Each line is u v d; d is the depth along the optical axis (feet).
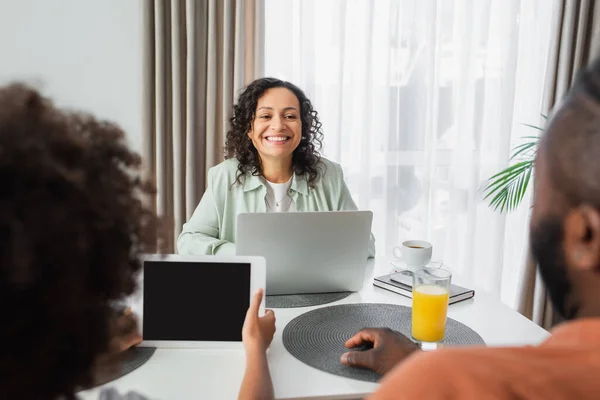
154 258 3.60
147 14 7.55
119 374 3.18
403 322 4.08
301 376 3.22
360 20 8.38
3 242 1.09
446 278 3.71
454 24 8.61
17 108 1.26
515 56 8.62
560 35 8.30
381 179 8.96
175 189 7.93
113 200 1.35
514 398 1.06
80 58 7.95
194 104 7.77
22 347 1.16
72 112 1.53
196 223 6.27
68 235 1.17
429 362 1.16
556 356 1.15
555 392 1.05
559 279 1.25
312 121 6.68
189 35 7.59
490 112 8.96
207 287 3.62
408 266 5.25
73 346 1.28
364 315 4.20
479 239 9.34
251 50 7.96
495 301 4.58
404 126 8.84
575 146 1.16
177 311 3.61
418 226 9.16
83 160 1.30
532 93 9.00
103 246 1.29
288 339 3.73
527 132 9.10
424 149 8.85
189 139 7.82
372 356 3.26
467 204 9.09
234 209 6.37
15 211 1.10
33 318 1.16
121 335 1.60
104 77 8.04
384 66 8.57
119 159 1.52
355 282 4.72
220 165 6.56
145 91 7.73
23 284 1.09
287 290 4.66
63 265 1.16
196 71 7.78
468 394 1.07
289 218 4.31
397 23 8.39
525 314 8.93
